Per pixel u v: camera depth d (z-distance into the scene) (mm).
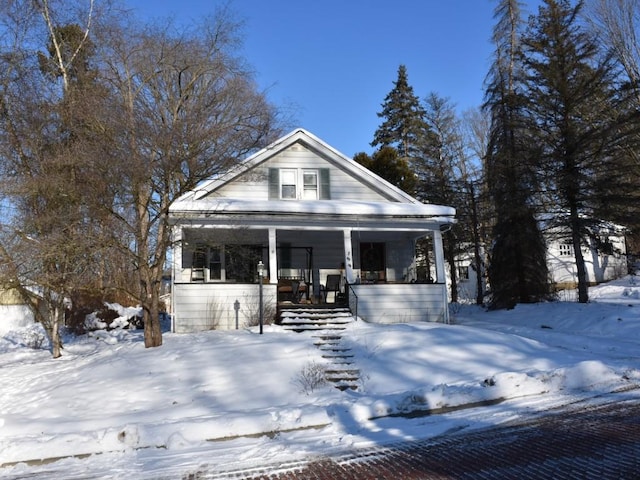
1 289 14164
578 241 18938
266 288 15172
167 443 6547
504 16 24641
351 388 9367
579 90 18438
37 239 12820
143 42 14672
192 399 8750
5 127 13680
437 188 25469
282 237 18797
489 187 22297
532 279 20812
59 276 13148
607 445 5477
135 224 12914
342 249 19219
